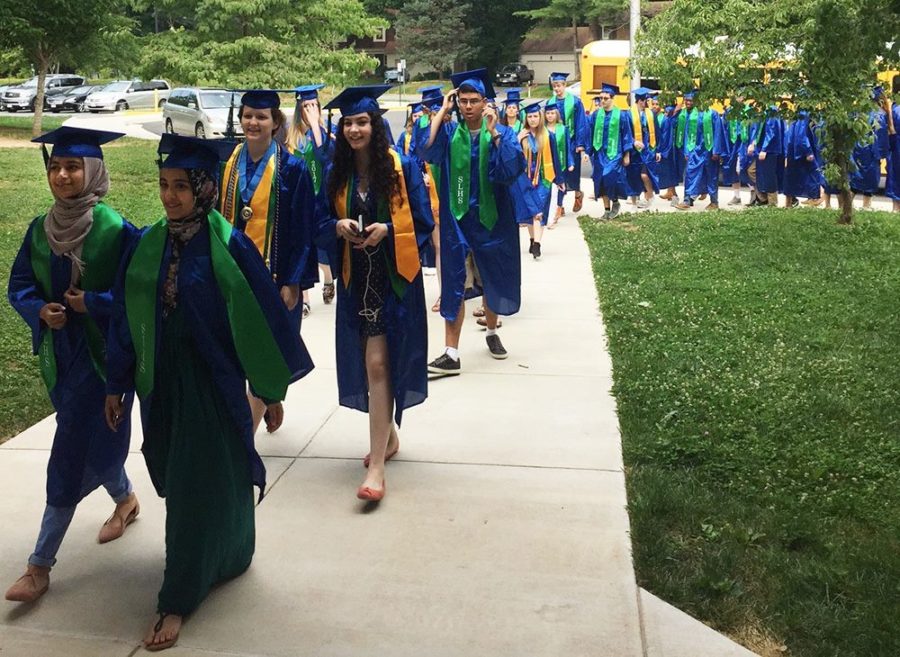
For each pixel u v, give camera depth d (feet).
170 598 11.75
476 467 17.07
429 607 12.56
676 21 41.19
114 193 53.11
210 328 11.74
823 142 40.14
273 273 16.10
